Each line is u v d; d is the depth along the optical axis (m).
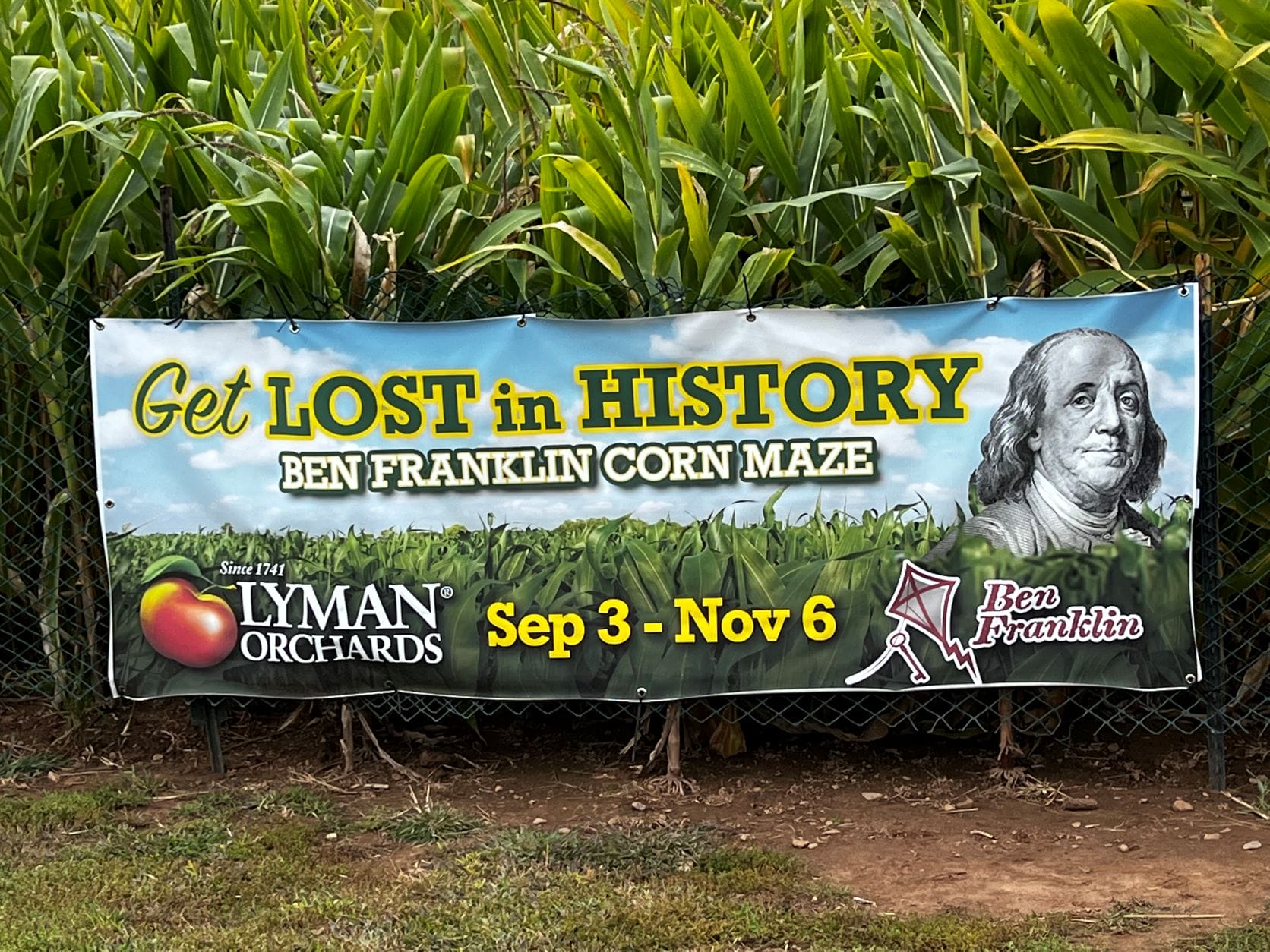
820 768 4.97
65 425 5.10
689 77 5.62
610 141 4.86
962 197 4.77
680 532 4.62
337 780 4.91
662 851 4.16
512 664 4.73
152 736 5.35
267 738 5.33
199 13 5.52
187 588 4.82
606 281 4.98
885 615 4.60
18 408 5.23
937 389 4.52
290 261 4.80
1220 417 4.72
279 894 3.89
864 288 4.96
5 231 5.00
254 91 5.65
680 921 3.65
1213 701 4.65
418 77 5.42
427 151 5.09
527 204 5.30
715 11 4.91
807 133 5.07
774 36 5.56
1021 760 4.98
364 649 4.78
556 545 4.67
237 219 4.72
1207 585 4.61
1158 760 4.95
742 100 4.81
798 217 4.98
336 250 4.86
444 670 4.77
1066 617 4.56
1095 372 4.47
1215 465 4.59
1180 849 4.18
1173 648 4.54
